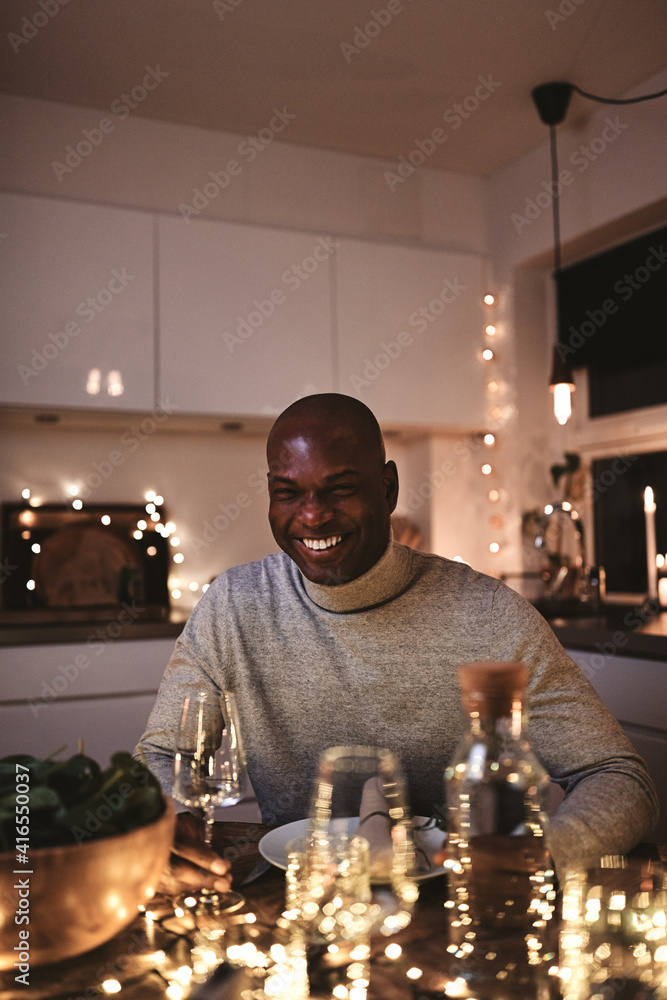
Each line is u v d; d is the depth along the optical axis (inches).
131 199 106.3
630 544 114.6
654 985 22.8
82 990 23.8
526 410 122.8
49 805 24.0
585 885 29.9
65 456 111.3
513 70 97.7
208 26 88.0
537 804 24.6
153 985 24.1
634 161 102.0
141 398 102.0
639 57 95.7
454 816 25.3
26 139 101.2
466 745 24.9
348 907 24.6
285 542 40.2
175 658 45.8
